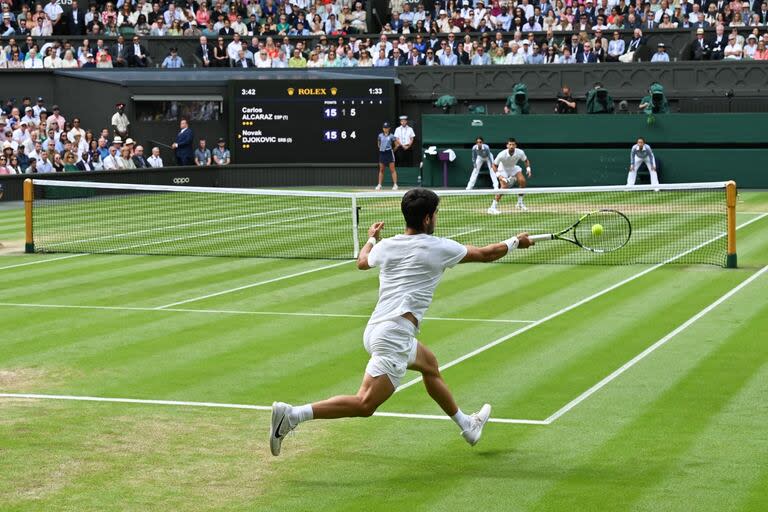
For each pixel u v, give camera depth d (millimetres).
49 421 10344
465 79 39750
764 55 37625
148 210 32062
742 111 37250
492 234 25078
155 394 11367
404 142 39125
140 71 39844
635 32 38781
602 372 12062
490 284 18109
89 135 36812
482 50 40156
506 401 10953
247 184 39844
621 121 36688
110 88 39375
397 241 8805
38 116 38094
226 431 9992
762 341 13438
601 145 37250
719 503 7961
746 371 11984
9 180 33875
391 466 8969
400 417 10422
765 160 35844
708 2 40250
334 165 40000
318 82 39812
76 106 39781
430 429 10023
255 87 39844
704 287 17438
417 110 40625
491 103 39938
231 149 40156
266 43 41188
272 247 23562
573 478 8586
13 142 35719
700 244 22516
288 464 9023
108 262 21500
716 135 36125
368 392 8570
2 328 14977
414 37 40844
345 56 40812
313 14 42625
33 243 23047
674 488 8297
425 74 39969
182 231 26844
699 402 10773
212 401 11086
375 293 17516
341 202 33750
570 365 12422
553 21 40438
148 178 36938
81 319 15578
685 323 14641
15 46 40125
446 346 13531
